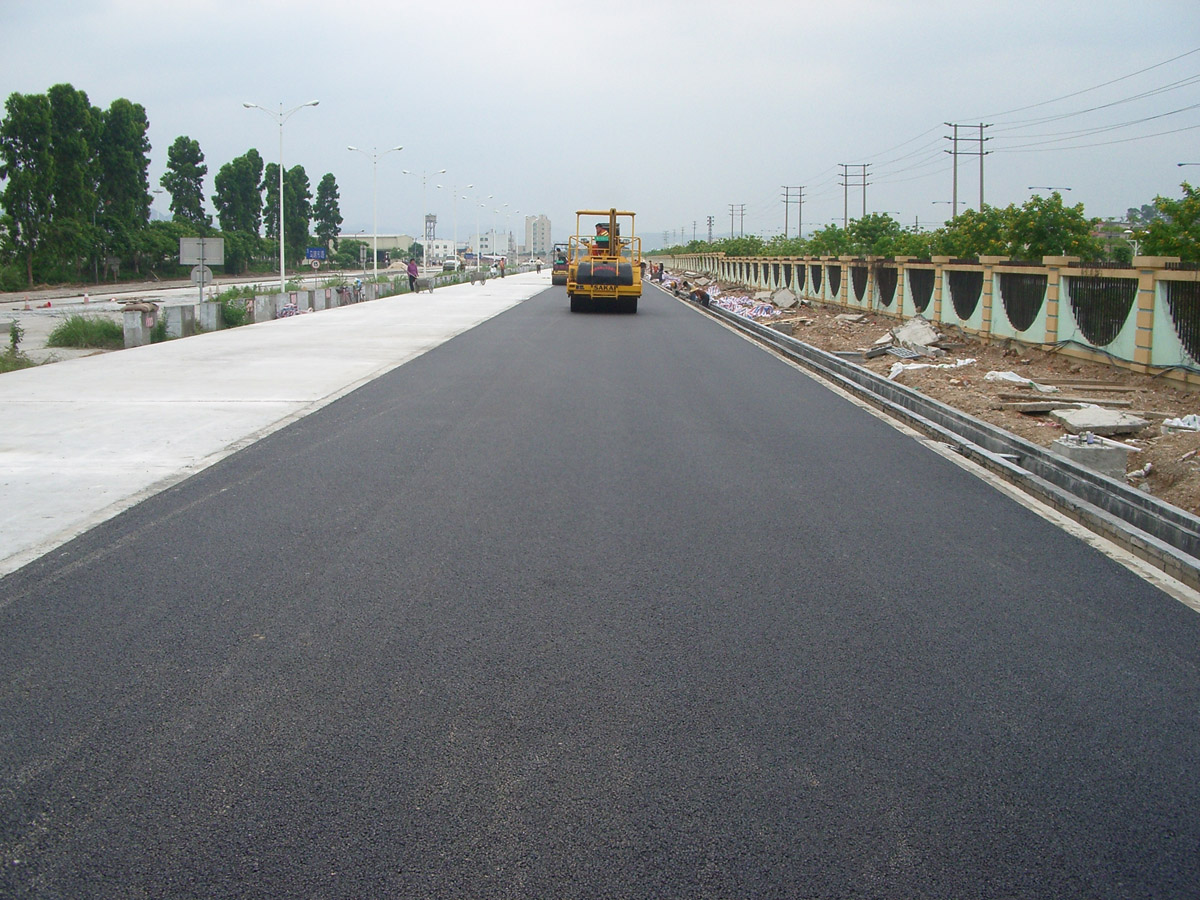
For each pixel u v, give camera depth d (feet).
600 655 16.29
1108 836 11.41
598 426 37.86
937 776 12.64
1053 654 16.60
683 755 13.07
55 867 10.68
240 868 10.67
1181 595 19.65
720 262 255.70
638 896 10.26
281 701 14.58
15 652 16.37
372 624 17.58
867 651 16.60
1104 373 53.16
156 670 15.67
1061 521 25.03
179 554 21.62
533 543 22.48
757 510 25.63
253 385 48.32
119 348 79.25
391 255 554.46
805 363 60.90
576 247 122.01
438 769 12.69
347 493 27.02
